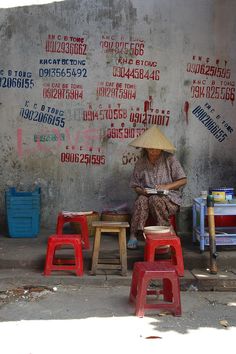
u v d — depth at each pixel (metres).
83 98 6.72
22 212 6.36
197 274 5.46
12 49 6.67
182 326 4.27
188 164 6.85
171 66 6.75
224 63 6.79
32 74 6.70
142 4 6.66
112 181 6.81
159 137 6.01
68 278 5.32
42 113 6.73
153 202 5.79
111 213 6.42
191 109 6.80
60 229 5.99
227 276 5.39
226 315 4.54
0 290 5.12
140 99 6.75
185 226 6.61
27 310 4.62
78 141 6.76
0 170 6.75
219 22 6.73
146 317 4.46
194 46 6.74
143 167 6.18
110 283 5.32
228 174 6.89
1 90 6.70
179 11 6.70
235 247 6.05
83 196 6.82
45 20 6.66
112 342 3.95
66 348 3.84
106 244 6.13
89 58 6.70
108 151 6.78
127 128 6.78
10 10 6.64
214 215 5.82
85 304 4.78
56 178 6.79
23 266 5.61
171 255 5.51
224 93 6.83
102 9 6.66
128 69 6.72
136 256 5.70
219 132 6.86
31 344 3.91
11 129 6.72
